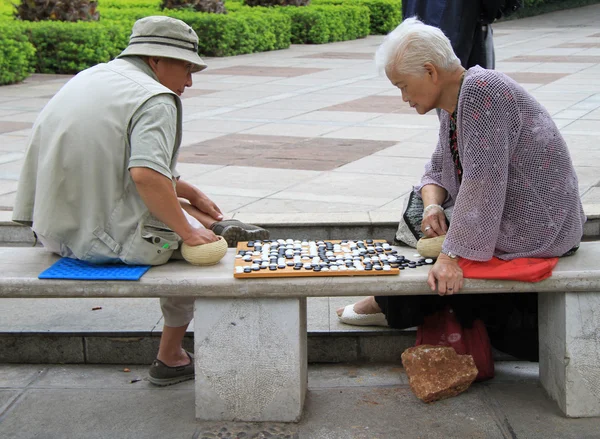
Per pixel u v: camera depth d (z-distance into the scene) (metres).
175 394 3.51
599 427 3.13
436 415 3.26
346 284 3.08
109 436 3.15
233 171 6.19
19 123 8.56
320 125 8.27
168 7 17.56
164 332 3.54
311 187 5.61
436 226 3.34
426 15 5.07
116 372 3.76
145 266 3.25
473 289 3.08
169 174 3.07
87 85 3.17
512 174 3.06
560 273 3.09
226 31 16.09
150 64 3.27
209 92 10.98
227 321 3.16
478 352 3.52
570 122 7.91
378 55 3.10
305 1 20.23
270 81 12.19
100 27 13.80
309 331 3.79
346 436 3.11
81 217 3.17
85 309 4.14
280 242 3.58
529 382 3.55
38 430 3.21
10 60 12.09
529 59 14.48
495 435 3.10
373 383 3.59
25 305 4.21
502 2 4.98
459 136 3.03
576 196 3.20
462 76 3.06
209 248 3.20
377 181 5.75
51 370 3.79
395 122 8.37
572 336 3.15
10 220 4.79
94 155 3.10
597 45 17.16
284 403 3.20
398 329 3.77
